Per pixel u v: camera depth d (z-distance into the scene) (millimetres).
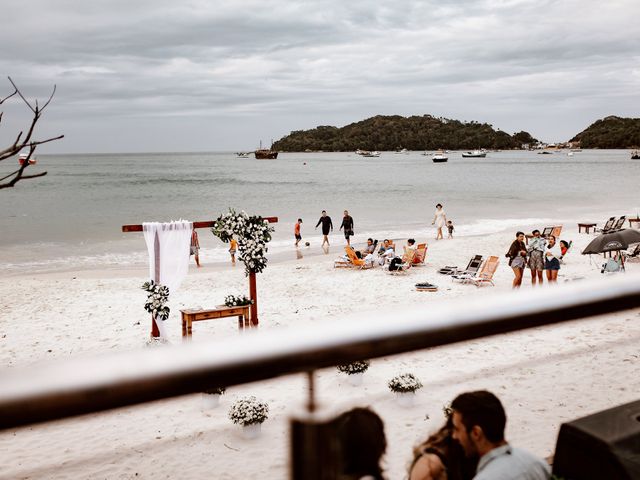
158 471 6367
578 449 2049
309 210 55844
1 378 446
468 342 734
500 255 27578
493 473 1970
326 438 662
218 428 7535
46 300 20109
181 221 14133
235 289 21406
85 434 7250
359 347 641
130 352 519
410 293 19344
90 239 40031
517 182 95000
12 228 46938
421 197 68312
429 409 4672
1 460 6496
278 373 588
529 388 5023
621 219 34469
